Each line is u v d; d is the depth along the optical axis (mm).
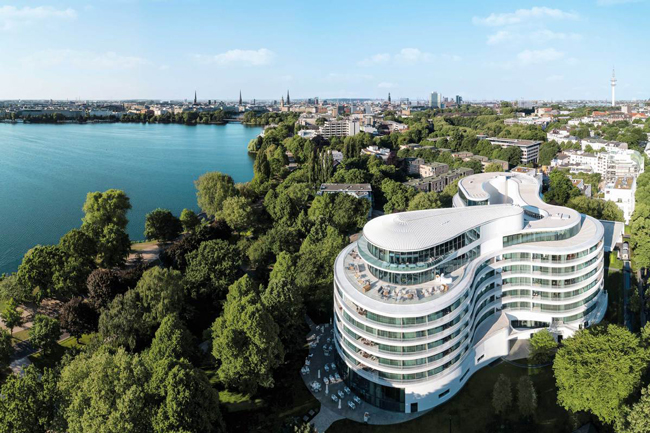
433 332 107312
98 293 144500
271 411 110812
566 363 102438
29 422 87562
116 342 125750
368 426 105375
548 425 104188
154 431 85375
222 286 154125
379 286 117812
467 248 125500
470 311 118750
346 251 141750
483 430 103375
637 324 144750
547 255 129875
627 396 95438
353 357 114625
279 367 127438
